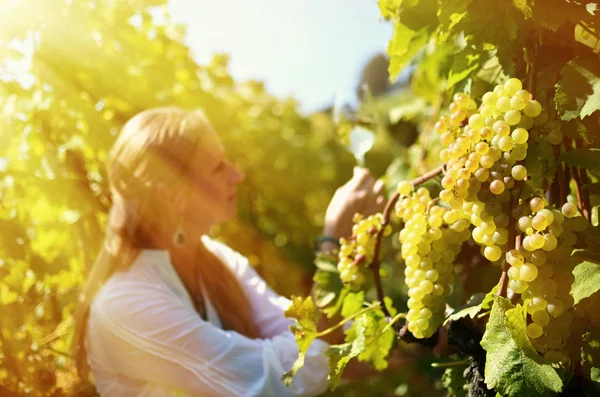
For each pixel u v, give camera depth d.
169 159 1.59
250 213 3.56
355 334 1.25
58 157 2.01
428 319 1.06
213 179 1.66
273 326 1.76
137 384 1.51
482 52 1.11
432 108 2.39
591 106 0.86
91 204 2.07
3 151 1.90
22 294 1.74
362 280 1.28
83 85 2.15
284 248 3.91
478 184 0.91
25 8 1.81
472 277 1.51
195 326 1.48
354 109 1.73
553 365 0.84
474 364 0.97
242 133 3.80
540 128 0.94
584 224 0.93
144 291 1.51
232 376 1.45
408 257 1.08
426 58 1.79
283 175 4.35
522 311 0.85
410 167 2.25
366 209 1.52
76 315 1.68
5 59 1.80
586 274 0.87
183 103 2.86
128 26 2.30
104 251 1.65
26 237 1.82
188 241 1.70
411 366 2.45
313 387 1.47
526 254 0.88
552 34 0.99
